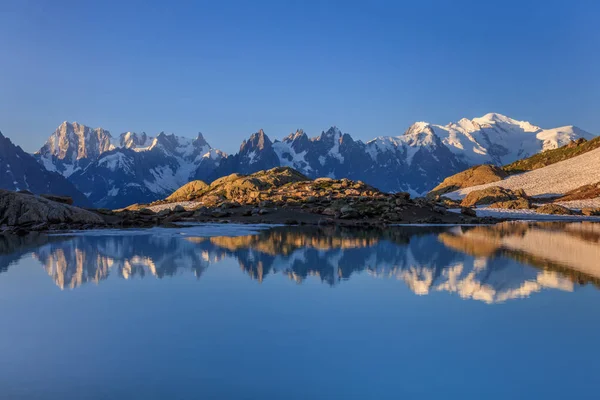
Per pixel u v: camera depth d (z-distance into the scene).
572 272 18.92
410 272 18.97
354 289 15.74
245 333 11.11
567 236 36.22
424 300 14.26
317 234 37.25
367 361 9.45
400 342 10.49
